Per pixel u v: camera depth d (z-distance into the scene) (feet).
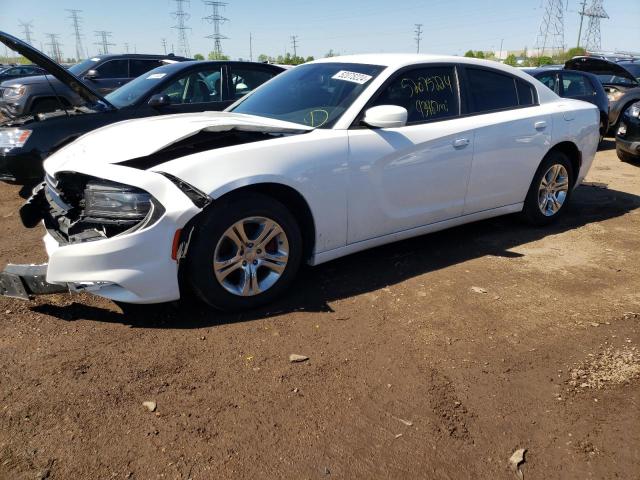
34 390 8.08
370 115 11.40
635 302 11.59
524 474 6.79
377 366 9.00
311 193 10.87
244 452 7.00
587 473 6.84
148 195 9.30
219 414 7.70
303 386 8.41
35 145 17.60
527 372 8.94
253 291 10.64
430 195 13.20
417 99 13.09
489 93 14.74
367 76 12.71
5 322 10.10
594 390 8.48
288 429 7.45
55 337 9.62
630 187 22.66
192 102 21.62
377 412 7.86
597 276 13.01
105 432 7.26
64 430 7.27
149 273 9.39
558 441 7.38
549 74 32.09
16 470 6.55
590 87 31.50
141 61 37.81
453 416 7.82
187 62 22.47
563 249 14.89
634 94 34.22
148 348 9.33
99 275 9.20
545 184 16.33
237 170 9.87
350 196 11.55
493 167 14.40
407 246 14.87
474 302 11.45
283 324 10.32
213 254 9.93
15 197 20.02
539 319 10.76
